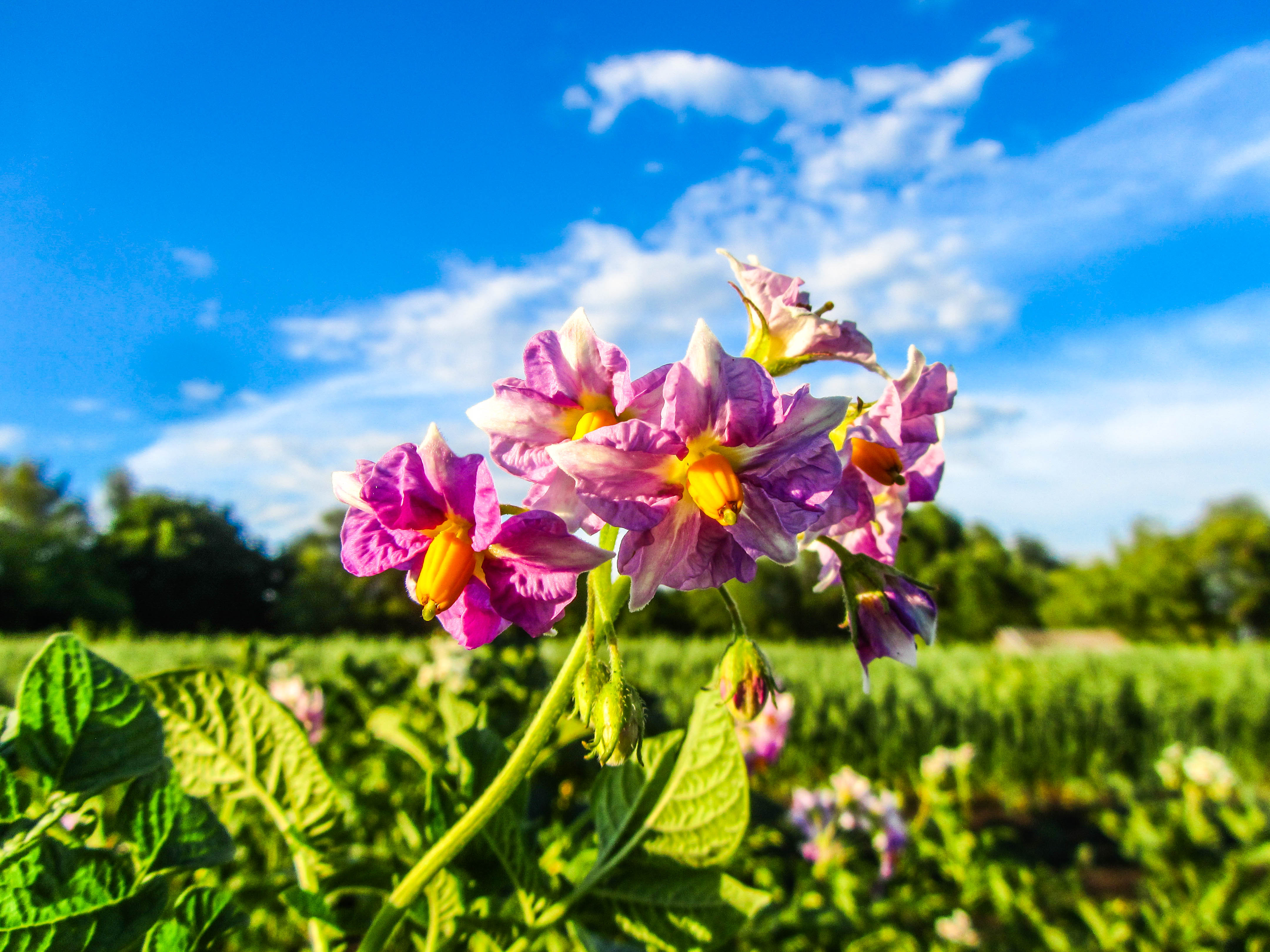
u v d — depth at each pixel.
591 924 0.12
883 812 0.41
